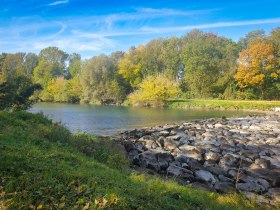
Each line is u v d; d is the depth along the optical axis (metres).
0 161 6.72
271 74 58.03
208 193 8.88
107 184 6.55
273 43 59.53
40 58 109.12
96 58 71.00
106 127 26.94
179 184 10.16
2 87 17.58
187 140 17.86
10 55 51.59
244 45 75.69
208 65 65.25
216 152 14.80
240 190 10.02
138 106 57.53
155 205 5.90
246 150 15.36
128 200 5.73
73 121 31.02
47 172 6.53
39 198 5.44
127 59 73.44
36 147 9.22
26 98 18.94
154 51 75.81
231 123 27.52
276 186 10.61
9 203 5.18
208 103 53.62
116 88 65.94
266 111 45.34
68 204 5.34
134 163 13.19
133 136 19.03
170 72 72.62
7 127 11.46
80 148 11.61
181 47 77.19
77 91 70.69
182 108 52.34
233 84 64.88
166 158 13.41
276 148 15.99
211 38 75.25
